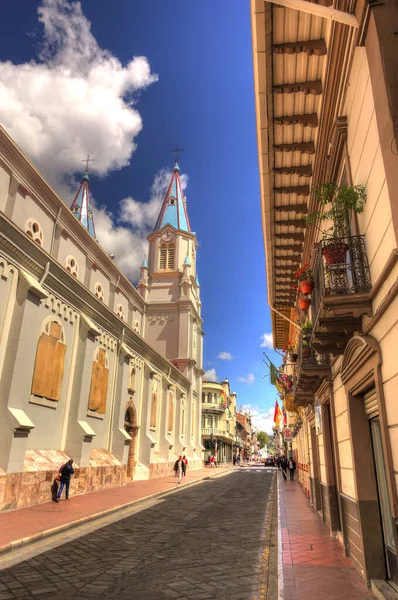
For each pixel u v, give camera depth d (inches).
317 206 371.6
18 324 534.6
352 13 193.2
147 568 275.4
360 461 257.1
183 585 240.1
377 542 238.5
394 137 155.1
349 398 271.1
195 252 1827.0
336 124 248.2
